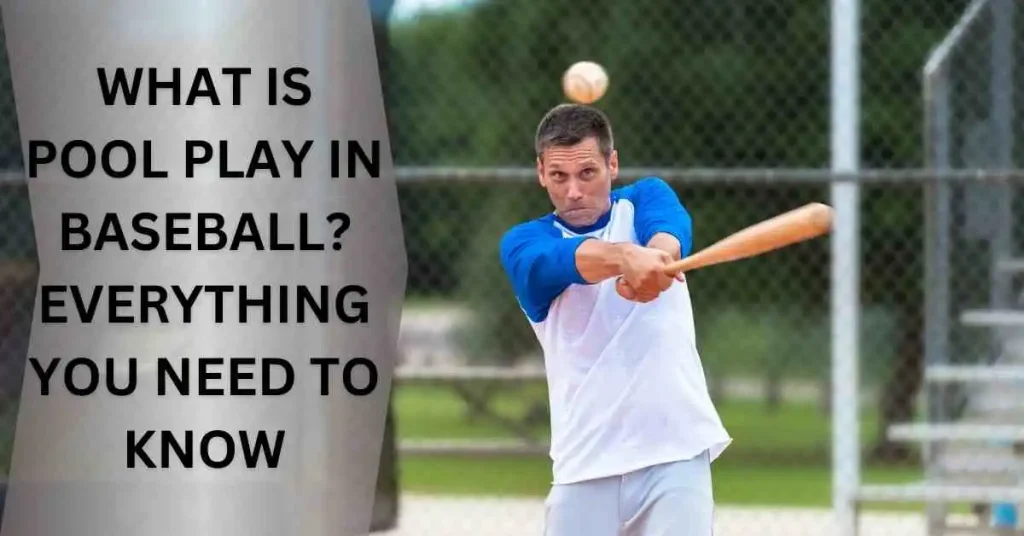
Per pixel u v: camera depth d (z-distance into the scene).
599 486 11.77
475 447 26.88
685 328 11.77
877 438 39.56
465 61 43.22
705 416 11.72
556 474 12.02
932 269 23.88
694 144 39.28
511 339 43.19
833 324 23.81
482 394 39.84
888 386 39.47
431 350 43.81
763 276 41.09
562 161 11.71
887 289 39.31
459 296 43.41
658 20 40.19
